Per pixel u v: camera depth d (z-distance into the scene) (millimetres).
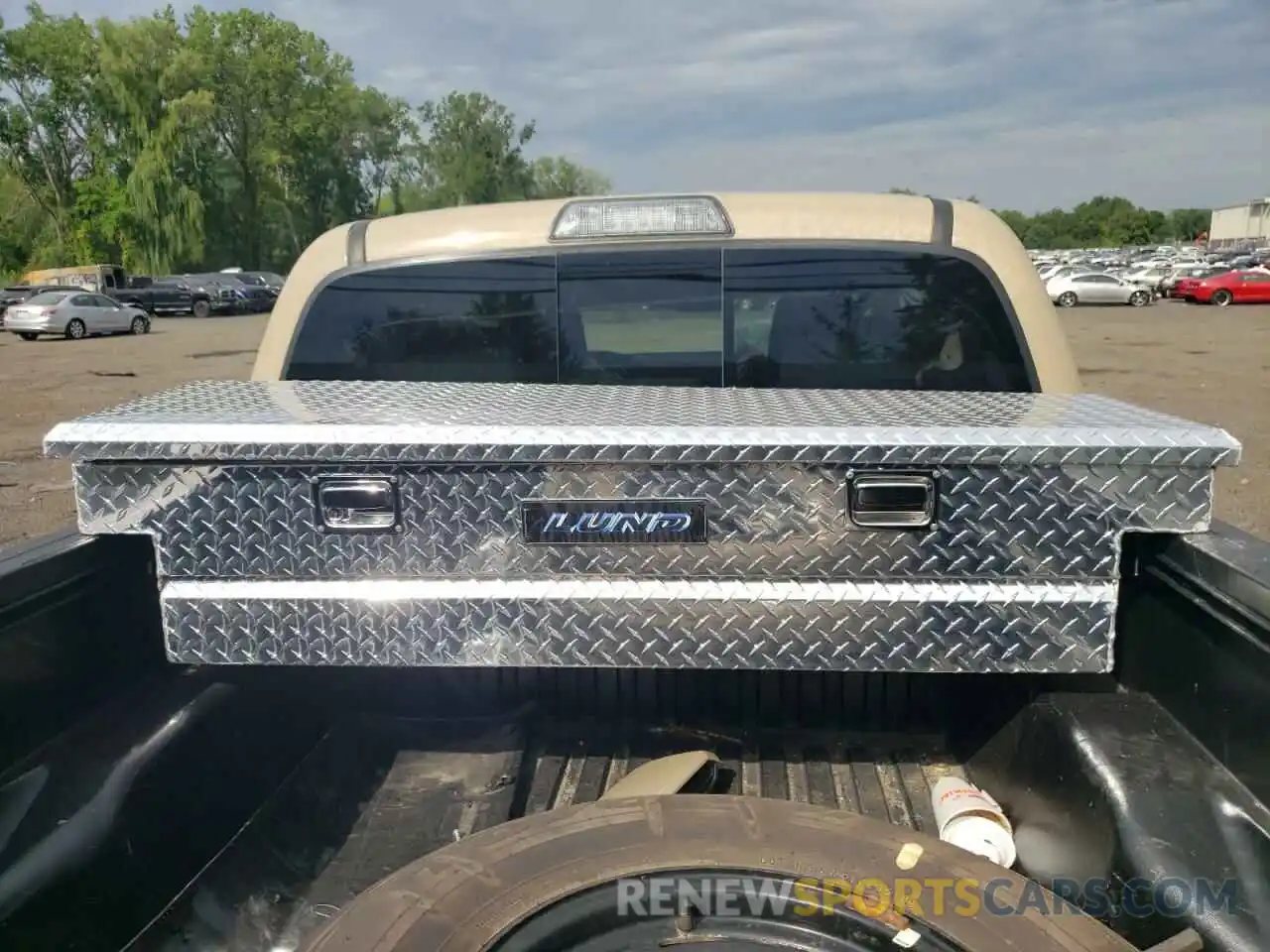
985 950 1486
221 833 2156
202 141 74812
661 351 2934
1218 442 1881
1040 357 2844
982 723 2400
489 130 91938
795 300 2895
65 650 1994
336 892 2105
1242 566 1713
